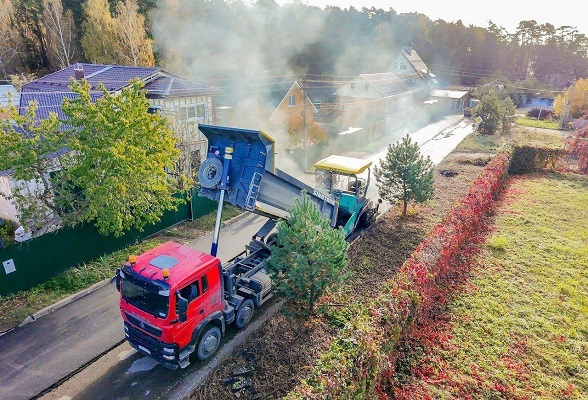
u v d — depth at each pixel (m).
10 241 13.23
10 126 10.26
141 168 11.37
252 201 8.68
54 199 11.23
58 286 10.83
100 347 8.69
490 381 7.50
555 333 8.91
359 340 6.35
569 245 13.40
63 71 22.72
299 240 8.14
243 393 7.08
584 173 23.34
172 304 6.82
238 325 8.98
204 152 20.09
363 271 11.24
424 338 8.58
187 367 7.97
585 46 81.56
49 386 7.58
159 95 17.59
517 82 67.88
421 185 14.71
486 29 89.62
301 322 8.95
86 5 38.41
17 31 38.09
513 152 23.30
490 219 15.71
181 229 14.88
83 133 10.89
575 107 46.28
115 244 12.78
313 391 5.37
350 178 13.82
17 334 9.08
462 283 10.92
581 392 7.32
